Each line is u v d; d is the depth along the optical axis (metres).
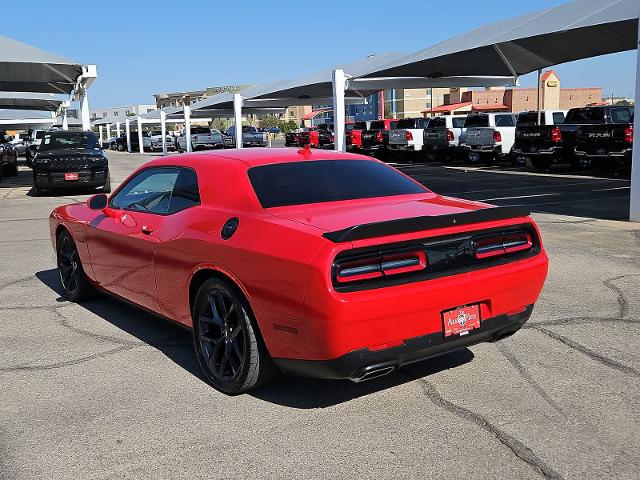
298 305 3.27
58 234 6.21
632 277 6.50
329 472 2.97
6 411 3.72
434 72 19.77
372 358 3.29
